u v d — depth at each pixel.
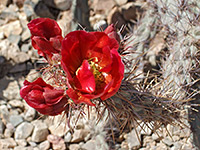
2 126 0.53
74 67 0.25
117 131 0.48
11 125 0.54
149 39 0.54
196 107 0.38
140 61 0.51
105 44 0.25
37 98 0.25
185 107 0.39
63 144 0.51
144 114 0.32
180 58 0.39
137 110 0.31
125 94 0.29
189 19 0.37
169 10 0.41
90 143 0.50
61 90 0.26
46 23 0.26
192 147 0.42
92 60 0.26
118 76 0.24
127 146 0.49
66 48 0.24
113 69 0.25
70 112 0.28
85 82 0.24
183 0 0.39
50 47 0.26
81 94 0.24
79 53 0.25
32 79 0.59
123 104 0.29
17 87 0.58
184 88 0.37
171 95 0.36
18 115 0.55
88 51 0.25
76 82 0.25
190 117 0.39
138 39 0.54
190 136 0.40
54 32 0.26
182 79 0.38
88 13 0.66
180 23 0.39
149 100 0.31
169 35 0.44
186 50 0.38
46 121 0.54
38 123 0.53
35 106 0.25
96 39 0.25
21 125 0.53
